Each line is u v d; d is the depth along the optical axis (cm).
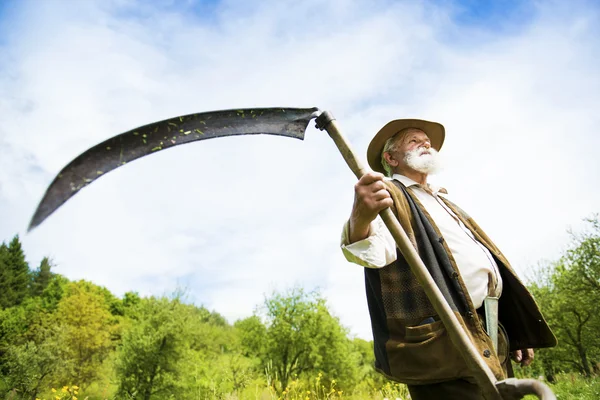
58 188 102
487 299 181
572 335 1773
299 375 2317
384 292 167
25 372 1738
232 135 133
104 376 2509
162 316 2178
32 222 97
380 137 229
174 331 2120
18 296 5203
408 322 159
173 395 1984
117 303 6531
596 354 1708
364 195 136
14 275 5247
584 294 1694
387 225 134
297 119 139
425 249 173
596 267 1658
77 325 2875
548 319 1867
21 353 1792
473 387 150
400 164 219
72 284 5256
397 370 157
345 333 2428
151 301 2266
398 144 222
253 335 2459
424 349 151
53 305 5100
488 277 187
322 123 139
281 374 2261
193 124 128
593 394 542
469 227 206
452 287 167
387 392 673
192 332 2241
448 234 188
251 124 135
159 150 122
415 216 181
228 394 596
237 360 2019
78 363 2530
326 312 2439
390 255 162
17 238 5388
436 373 148
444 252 174
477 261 184
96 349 2758
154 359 2066
